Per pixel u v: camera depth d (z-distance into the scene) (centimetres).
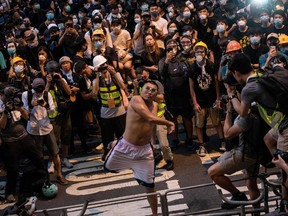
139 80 820
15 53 1095
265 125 539
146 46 950
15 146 752
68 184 820
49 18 1335
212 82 842
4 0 1620
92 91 842
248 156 556
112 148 642
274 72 488
